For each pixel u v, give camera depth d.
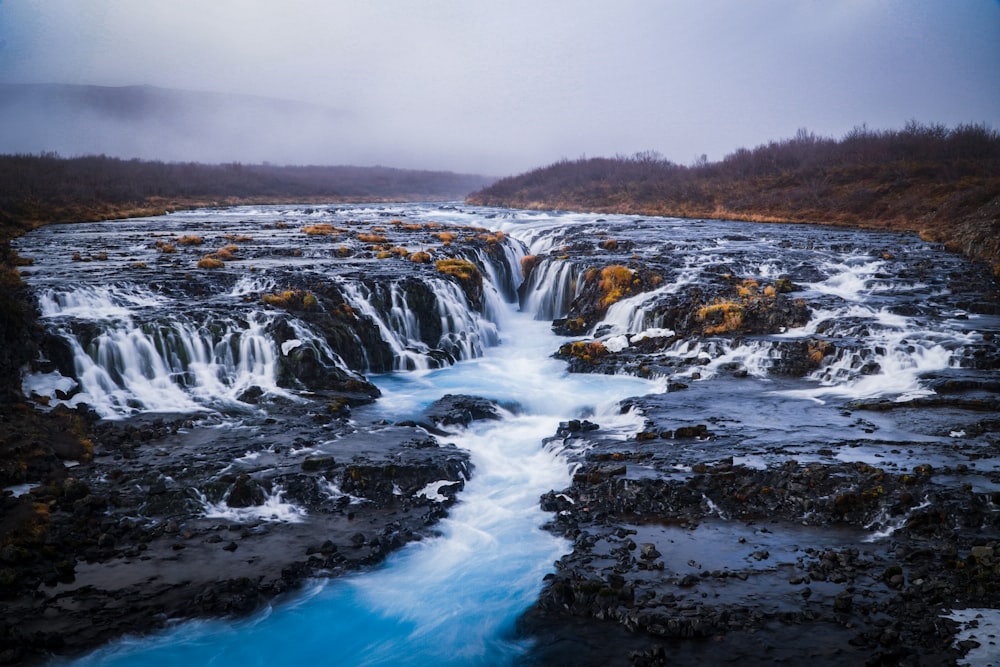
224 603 12.12
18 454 16.72
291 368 22.70
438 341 28.69
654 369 25.11
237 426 19.45
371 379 25.05
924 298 30.56
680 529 14.55
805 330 27.19
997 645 10.59
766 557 13.34
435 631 11.76
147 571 13.02
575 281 35.34
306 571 13.18
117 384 21.72
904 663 10.30
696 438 18.53
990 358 22.81
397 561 13.70
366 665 11.06
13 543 13.38
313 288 27.88
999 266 34.81
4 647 10.90
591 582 12.41
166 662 10.96
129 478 16.14
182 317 23.72
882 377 22.72
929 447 17.38
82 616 11.75
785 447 17.59
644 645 11.05
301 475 16.25
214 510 15.27
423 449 18.06
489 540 14.46
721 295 30.28
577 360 26.50
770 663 10.45
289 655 11.23
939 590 11.97
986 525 13.89
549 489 16.77
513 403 22.25
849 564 12.92
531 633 11.56
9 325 21.11
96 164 117.69
